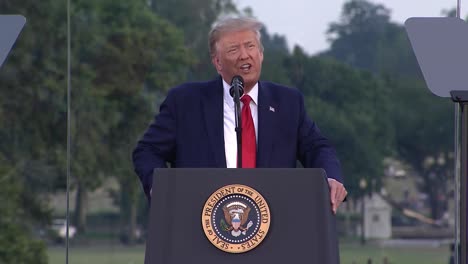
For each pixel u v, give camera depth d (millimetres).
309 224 6688
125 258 41531
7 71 36062
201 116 7957
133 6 41750
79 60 36469
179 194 6750
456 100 7504
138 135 37969
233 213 6711
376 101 35594
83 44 36562
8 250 35875
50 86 36062
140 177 7930
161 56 39906
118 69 37656
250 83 7941
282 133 7906
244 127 7898
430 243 42469
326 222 6688
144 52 39062
